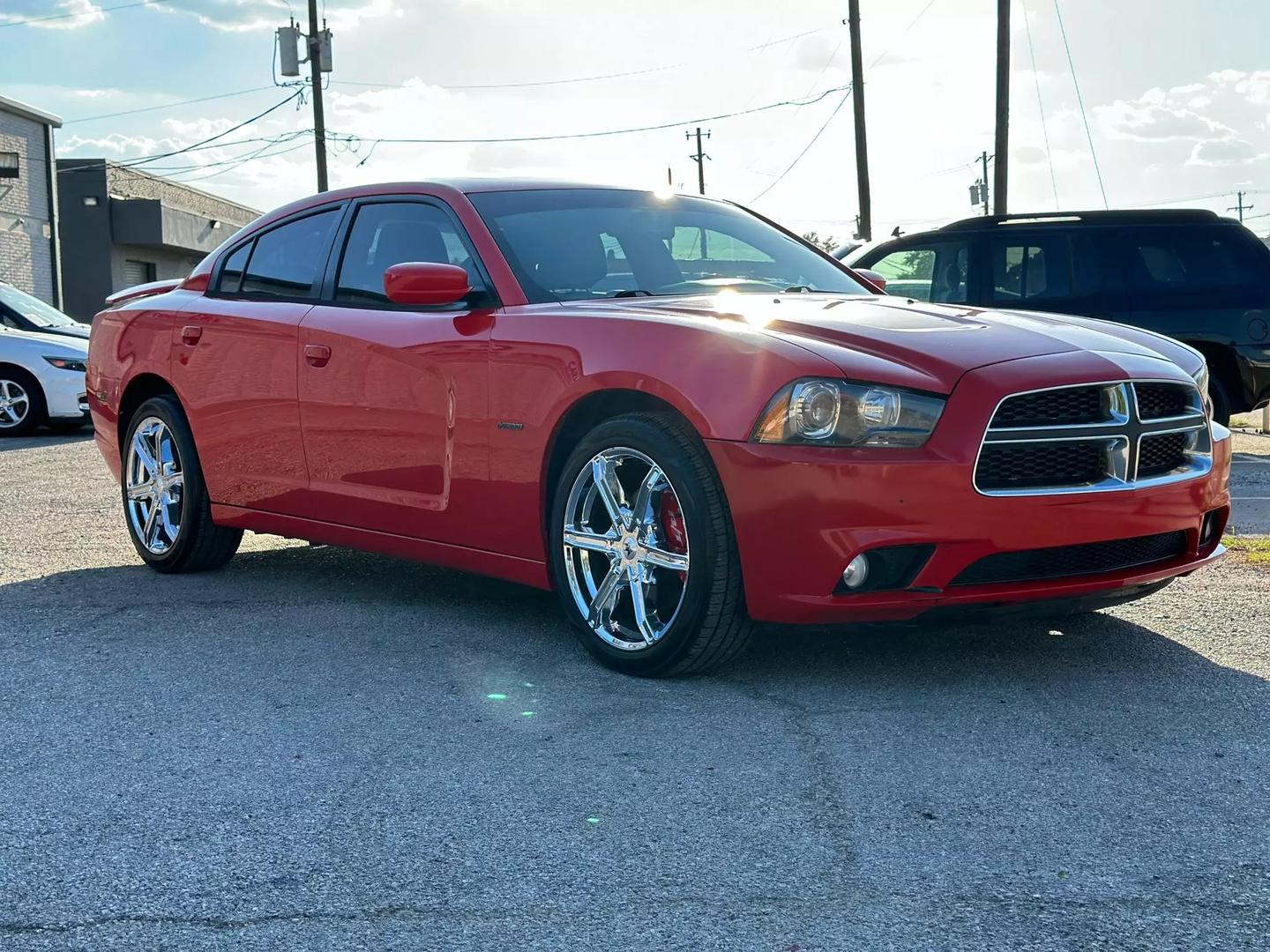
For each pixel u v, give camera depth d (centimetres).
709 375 354
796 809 277
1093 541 354
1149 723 331
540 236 441
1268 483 809
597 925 226
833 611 344
